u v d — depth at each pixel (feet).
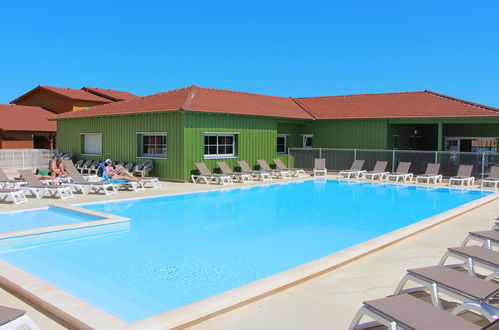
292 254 25.16
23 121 106.42
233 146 65.05
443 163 62.64
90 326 13.03
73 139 76.28
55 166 49.85
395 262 21.17
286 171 65.31
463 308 13.03
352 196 48.88
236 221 34.68
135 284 19.93
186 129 57.16
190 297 18.38
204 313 14.21
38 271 21.74
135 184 48.55
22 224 32.14
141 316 16.42
